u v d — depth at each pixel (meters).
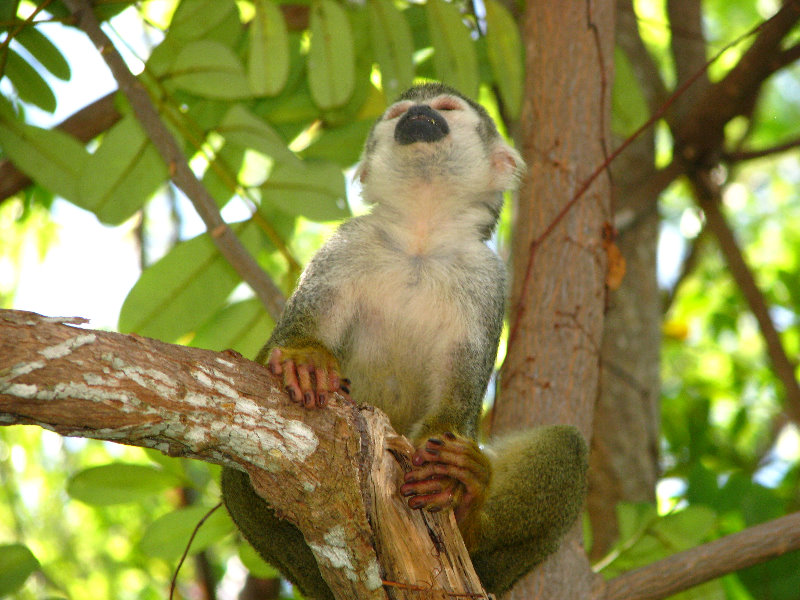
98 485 9.77
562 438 8.86
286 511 6.15
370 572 6.12
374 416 6.38
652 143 13.55
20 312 5.21
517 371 9.92
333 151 11.80
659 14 18.52
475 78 11.09
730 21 20.81
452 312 9.08
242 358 6.14
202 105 11.20
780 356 13.39
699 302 19.36
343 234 9.46
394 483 6.31
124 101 11.12
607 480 12.31
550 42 10.64
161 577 16.84
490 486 7.71
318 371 6.37
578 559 9.46
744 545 8.98
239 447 5.84
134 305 9.99
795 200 22.28
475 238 9.63
